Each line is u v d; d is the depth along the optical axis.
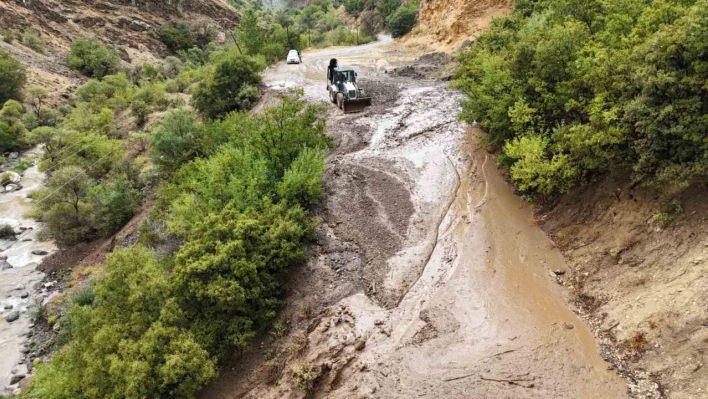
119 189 28.22
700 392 8.71
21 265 26.66
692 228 10.83
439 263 14.51
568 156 14.41
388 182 19.08
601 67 12.90
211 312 12.70
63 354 12.76
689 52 10.47
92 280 21.30
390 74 35.91
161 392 11.04
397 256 15.05
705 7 10.35
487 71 18.42
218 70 33.66
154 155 28.42
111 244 25.36
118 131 43.19
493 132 19.27
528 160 14.78
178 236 17.20
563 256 13.85
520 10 28.67
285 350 12.59
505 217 16.14
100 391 11.05
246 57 34.59
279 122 19.20
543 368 10.45
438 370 10.79
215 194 16.64
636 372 9.90
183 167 22.95
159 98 46.44
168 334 11.73
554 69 15.34
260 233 14.23
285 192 16.45
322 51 55.25
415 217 16.80
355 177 19.58
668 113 10.73
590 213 14.03
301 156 17.59
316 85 34.19
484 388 10.15
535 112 16.28
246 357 12.76
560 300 12.45
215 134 25.16
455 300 12.88
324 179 19.44
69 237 27.27
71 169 29.05
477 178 18.59
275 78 37.81
